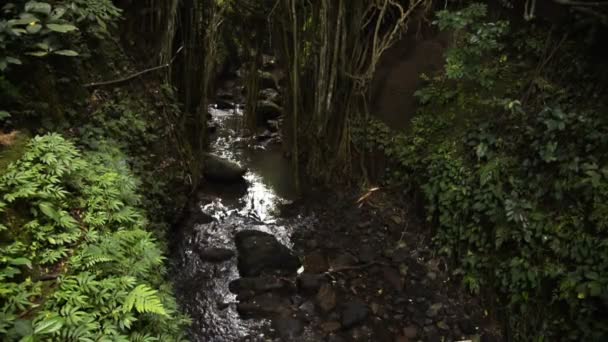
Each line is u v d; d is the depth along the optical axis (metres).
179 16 6.62
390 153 6.66
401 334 4.63
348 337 4.57
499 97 5.45
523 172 4.76
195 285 5.19
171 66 6.69
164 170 5.71
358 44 6.67
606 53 4.74
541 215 4.43
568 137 4.51
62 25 3.96
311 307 4.91
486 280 4.85
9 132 3.55
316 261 5.62
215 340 4.48
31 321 2.30
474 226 5.02
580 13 4.94
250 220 6.49
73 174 3.40
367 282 5.32
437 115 6.18
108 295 2.51
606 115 4.41
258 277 5.27
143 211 4.30
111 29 5.53
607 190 4.05
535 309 4.30
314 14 6.66
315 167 7.30
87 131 4.36
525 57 5.51
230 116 10.23
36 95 3.98
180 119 6.80
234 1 7.04
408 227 6.10
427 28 6.60
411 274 5.39
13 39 3.73
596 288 3.78
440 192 5.50
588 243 4.00
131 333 2.49
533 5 5.11
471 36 5.29
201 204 6.74
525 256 4.43
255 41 7.88
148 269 3.16
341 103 6.95
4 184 2.96
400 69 6.73
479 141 5.30
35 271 2.66
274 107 9.52
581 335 3.91
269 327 4.65
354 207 6.64
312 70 7.09
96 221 3.15
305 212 6.71
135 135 5.17
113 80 5.23
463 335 4.59
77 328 2.28
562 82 5.04
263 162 8.13
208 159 7.54
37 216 2.96
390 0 6.25
